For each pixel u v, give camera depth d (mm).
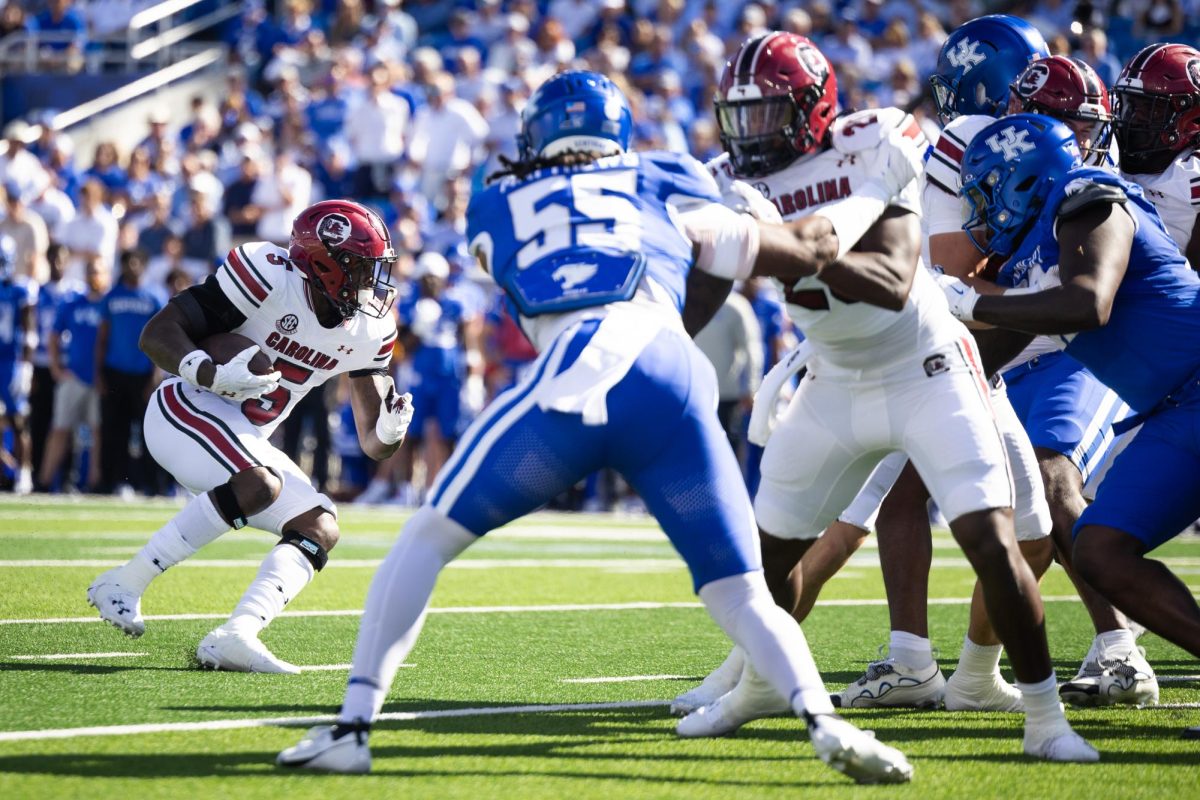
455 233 45062
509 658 17156
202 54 62438
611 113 11633
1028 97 15727
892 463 15297
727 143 12445
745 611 11156
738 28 53531
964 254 15266
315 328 16844
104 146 51219
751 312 37406
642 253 11117
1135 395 13562
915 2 54375
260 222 46625
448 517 11062
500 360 43438
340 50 59688
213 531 16359
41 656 16234
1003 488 12016
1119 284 12812
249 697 14258
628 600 22750
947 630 20625
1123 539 13039
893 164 11961
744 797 10812
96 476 41062
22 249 43281
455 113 49812
